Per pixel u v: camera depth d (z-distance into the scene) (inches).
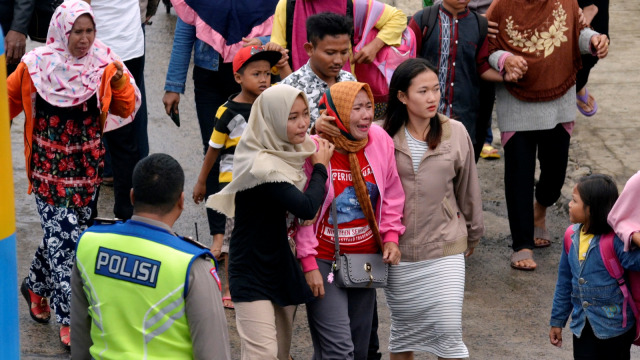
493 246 419.8
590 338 285.0
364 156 271.6
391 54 363.6
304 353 327.9
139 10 420.2
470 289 381.1
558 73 383.6
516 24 381.4
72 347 213.5
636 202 263.9
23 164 475.5
